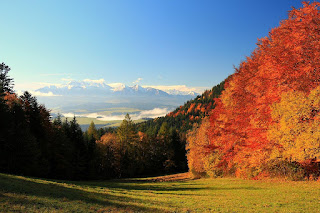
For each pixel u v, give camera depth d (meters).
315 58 20.03
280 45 24.28
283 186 22.97
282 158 23.48
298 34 21.36
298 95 20.42
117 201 17.17
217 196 21.78
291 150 20.17
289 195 18.70
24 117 44.09
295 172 26.06
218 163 39.28
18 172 37.97
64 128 60.31
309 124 19.33
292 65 21.73
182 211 14.47
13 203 12.02
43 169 43.03
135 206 15.41
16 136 38.38
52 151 49.62
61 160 49.66
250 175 32.06
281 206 15.61
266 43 29.97
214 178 42.00
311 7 21.45
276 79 24.31
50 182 23.78
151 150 93.25
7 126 37.50
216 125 39.16
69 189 20.56
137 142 84.12
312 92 19.38
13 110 42.72
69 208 12.67
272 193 20.30
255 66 31.30
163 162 94.19
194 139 53.50
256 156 26.25
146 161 87.38
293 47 22.12
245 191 23.12
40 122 49.12
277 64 23.05
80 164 57.31
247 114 30.25
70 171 52.88
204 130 44.91
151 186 35.53
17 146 38.12
